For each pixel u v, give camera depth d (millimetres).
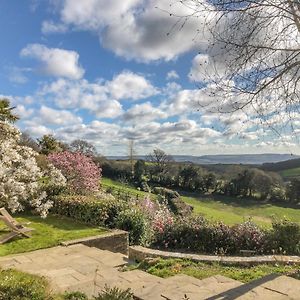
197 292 5613
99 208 12797
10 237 10383
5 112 14664
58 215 14383
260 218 25062
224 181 36438
